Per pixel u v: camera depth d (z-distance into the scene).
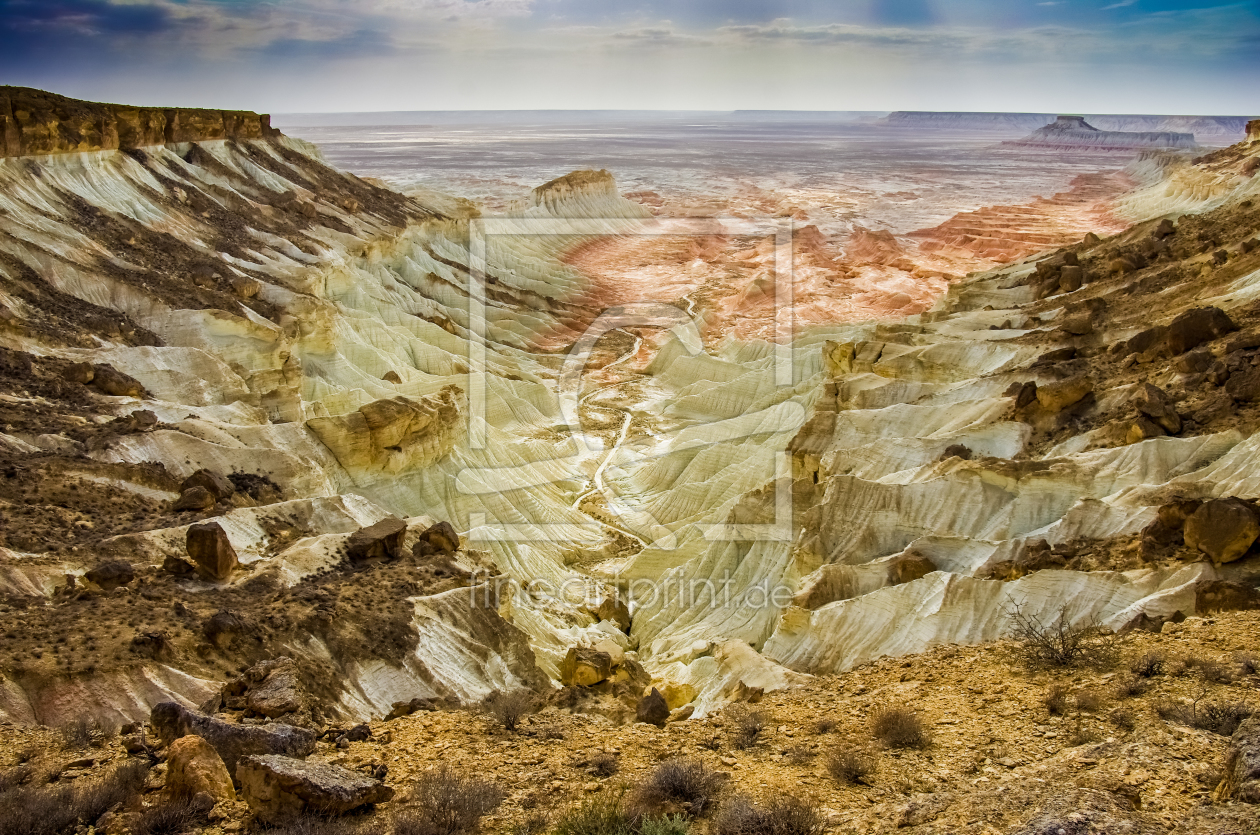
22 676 18.53
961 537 29.64
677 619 35.56
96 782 13.50
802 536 35.22
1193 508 24.59
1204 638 16.31
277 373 47.88
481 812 12.09
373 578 27.81
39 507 27.81
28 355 38.47
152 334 46.84
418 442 42.31
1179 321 37.94
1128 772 11.06
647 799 12.13
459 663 25.53
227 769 13.34
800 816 11.02
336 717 19.03
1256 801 9.66
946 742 13.59
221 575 25.55
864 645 25.39
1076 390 36.81
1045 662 16.41
